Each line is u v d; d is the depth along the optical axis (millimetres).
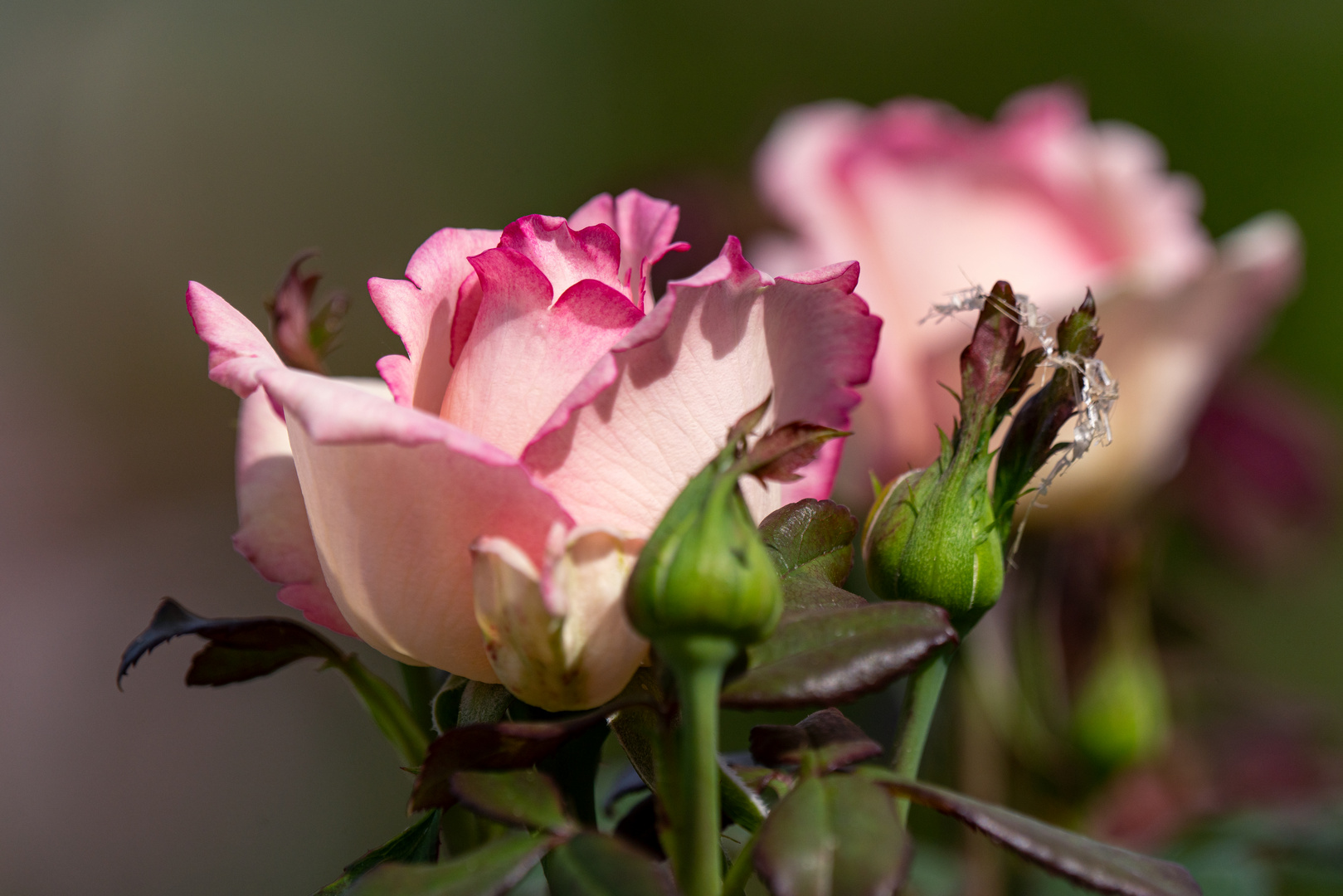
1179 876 420
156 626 457
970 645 671
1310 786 746
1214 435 918
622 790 490
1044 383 448
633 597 413
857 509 718
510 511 424
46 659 1837
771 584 413
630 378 430
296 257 479
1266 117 1694
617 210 464
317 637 462
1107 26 1830
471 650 435
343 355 1828
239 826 1680
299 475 441
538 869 524
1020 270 762
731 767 453
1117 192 770
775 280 437
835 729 431
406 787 1479
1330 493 916
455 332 443
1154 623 831
